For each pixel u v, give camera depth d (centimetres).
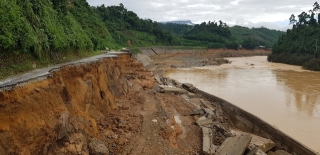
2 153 786
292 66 8594
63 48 2292
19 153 852
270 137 2342
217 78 6094
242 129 2727
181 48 13462
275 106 3538
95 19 6316
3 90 853
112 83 2412
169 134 1792
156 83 4197
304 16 10988
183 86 4206
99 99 1820
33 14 1923
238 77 6234
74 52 2638
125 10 13875
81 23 4669
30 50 1653
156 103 2520
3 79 1132
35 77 1101
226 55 13312
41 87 1081
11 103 872
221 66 8700
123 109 2112
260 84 5238
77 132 1203
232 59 11800
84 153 1161
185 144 1845
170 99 3139
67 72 1507
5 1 1556
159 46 12756
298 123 2869
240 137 1881
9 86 893
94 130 1398
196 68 8138
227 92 4450
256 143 1977
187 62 9500
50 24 2228
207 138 1938
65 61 2139
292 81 5603
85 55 2922
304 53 8931
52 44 2019
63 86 1323
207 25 18925
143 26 13900
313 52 8506
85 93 1620
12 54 1441
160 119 2009
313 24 10612
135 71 4275
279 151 2062
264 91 4531
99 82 1947
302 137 2491
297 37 10206
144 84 3641
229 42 16075
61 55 2214
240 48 15612
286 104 3644
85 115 1455
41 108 1018
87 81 1719
